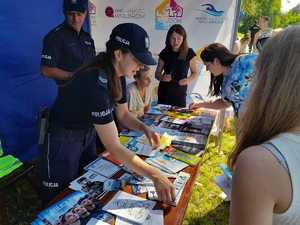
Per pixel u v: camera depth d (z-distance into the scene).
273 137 0.58
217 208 2.48
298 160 0.53
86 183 1.33
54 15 3.11
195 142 1.82
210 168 3.04
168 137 1.82
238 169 0.56
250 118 0.60
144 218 1.11
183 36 2.95
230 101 2.21
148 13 3.71
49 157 1.53
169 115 2.32
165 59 3.07
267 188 0.52
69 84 1.39
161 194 1.19
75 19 2.54
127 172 1.43
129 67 1.24
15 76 2.71
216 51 2.19
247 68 2.04
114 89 1.28
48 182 1.57
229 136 3.75
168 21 3.66
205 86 3.69
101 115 1.24
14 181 2.42
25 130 2.90
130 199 1.22
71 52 2.54
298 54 0.53
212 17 3.50
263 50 0.59
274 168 0.52
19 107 2.79
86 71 1.30
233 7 3.42
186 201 1.23
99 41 4.02
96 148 1.80
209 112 2.42
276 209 0.54
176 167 1.50
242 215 0.54
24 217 2.31
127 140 1.79
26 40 2.77
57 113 1.50
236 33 3.39
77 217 1.11
